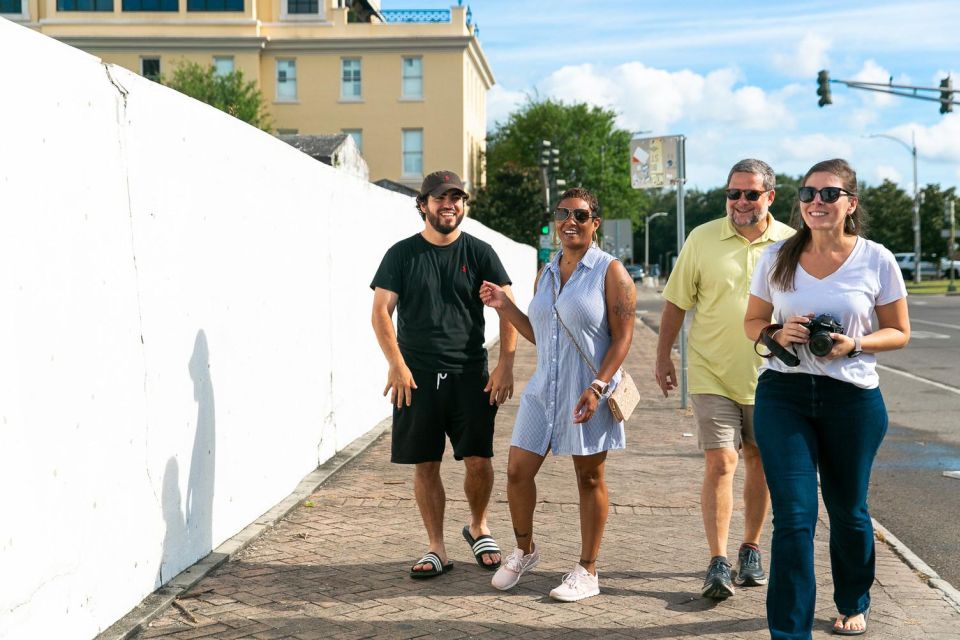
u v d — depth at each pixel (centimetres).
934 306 3538
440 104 4750
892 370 1616
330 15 4731
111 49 4666
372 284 512
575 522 616
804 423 399
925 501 717
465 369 510
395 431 514
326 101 4753
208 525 530
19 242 339
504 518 627
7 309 331
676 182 1172
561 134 7069
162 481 468
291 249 694
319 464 770
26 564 341
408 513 636
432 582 495
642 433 970
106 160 410
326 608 453
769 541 572
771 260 417
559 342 474
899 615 454
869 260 401
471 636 420
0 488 325
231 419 566
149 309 454
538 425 475
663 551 552
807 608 381
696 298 498
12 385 333
